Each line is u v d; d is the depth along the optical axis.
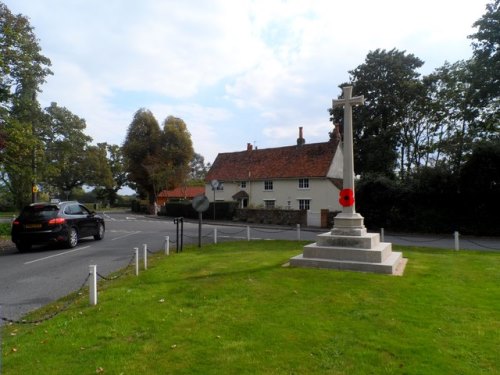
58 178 59.47
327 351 4.45
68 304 6.48
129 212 61.88
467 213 23.09
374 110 36.81
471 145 29.50
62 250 14.21
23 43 20.25
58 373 3.96
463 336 4.90
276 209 31.66
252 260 10.71
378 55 37.16
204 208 14.96
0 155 18.28
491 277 8.50
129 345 4.67
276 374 3.90
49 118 26.34
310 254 9.79
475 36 24.80
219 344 4.68
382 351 4.46
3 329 5.45
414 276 8.48
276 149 43.09
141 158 56.25
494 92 25.05
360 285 7.54
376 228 25.89
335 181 35.84
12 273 9.91
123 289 7.48
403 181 26.39
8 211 48.19
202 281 8.02
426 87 35.09
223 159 46.53
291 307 6.12
